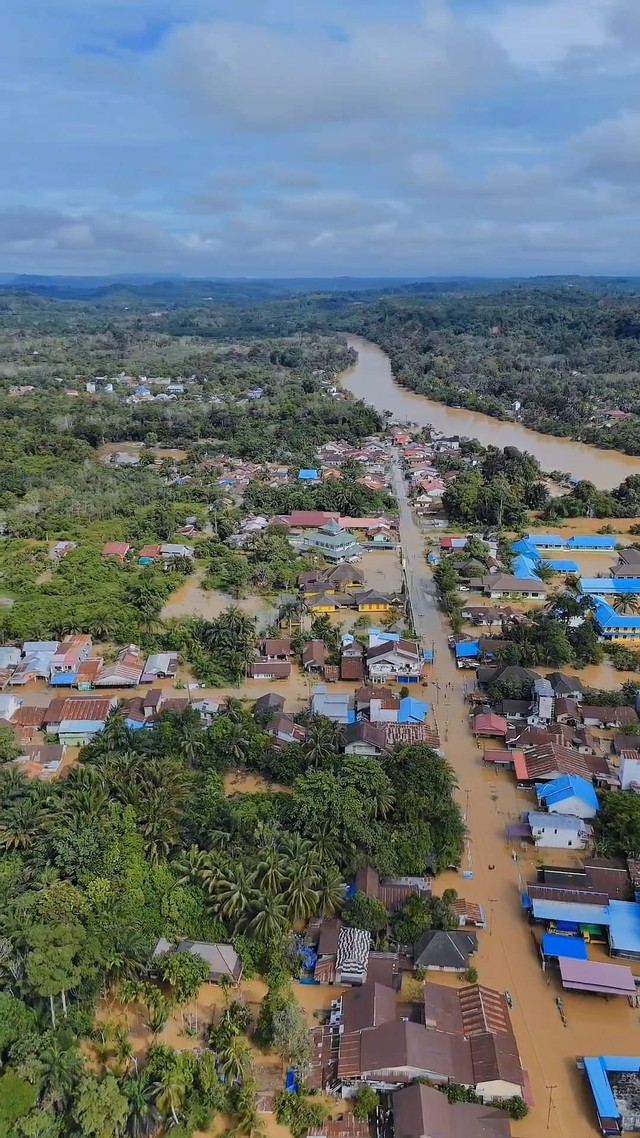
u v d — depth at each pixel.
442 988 62.44
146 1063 56.72
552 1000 63.81
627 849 76.38
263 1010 60.78
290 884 68.00
